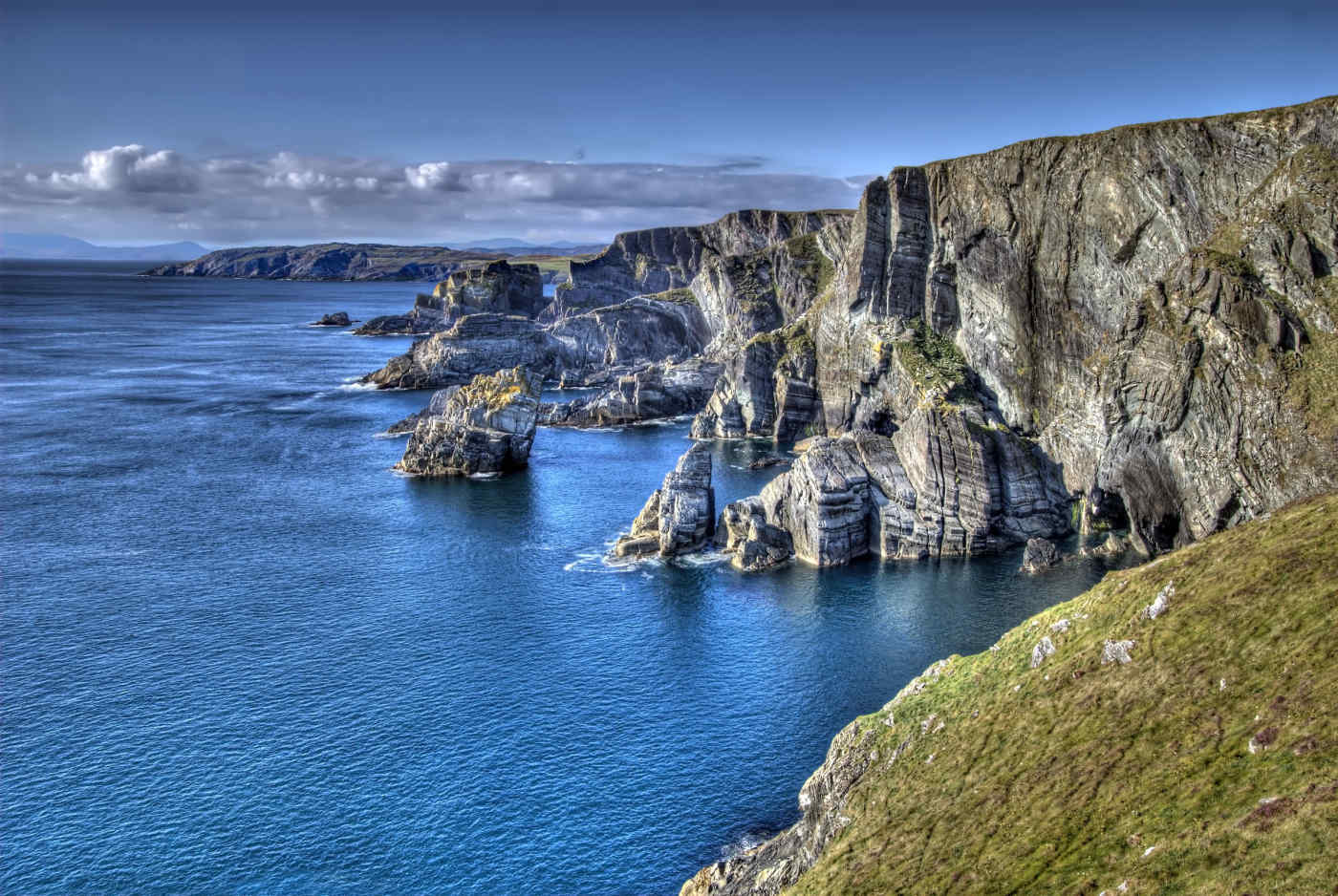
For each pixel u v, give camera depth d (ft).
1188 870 128.26
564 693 269.44
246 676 277.03
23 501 451.12
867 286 557.33
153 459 545.85
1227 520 306.96
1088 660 188.65
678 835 209.36
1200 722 158.20
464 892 191.62
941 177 510.17
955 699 201.77
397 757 236.22
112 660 285.84
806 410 624.18
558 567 373.40
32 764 231.09
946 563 375.45
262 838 205.98
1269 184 334.44
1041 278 449.89
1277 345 298.15
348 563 375.66
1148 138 389.19
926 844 163.43
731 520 400.26
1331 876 114.42
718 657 292.20
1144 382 333.42
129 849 201.98
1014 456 398.62
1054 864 143.95
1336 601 164.86
